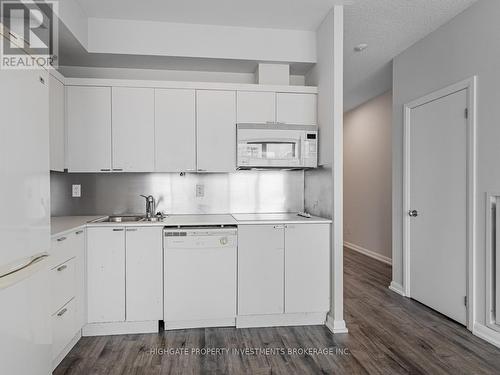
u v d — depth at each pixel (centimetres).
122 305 256
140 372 205
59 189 318
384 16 280
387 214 483
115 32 293
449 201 283
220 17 290
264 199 347
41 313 164
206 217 303
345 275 422
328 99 285
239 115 306
